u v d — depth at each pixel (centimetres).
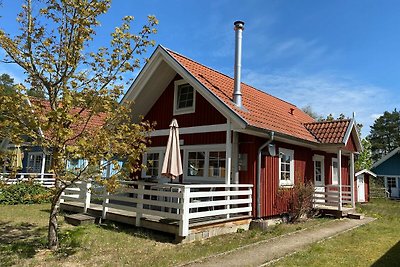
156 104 1336
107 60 746
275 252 736
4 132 648
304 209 1249
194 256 683
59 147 670
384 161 3173
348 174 1864
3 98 621
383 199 2567
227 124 1015
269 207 1121
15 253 682
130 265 618
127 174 755
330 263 655
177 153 929
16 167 683
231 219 950
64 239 794
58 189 711
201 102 1165
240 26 1143
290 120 1425
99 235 858
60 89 705
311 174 1434
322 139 1400
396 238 919
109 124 748
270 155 1109
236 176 1057
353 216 1338
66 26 731
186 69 1083
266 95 1670
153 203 877
